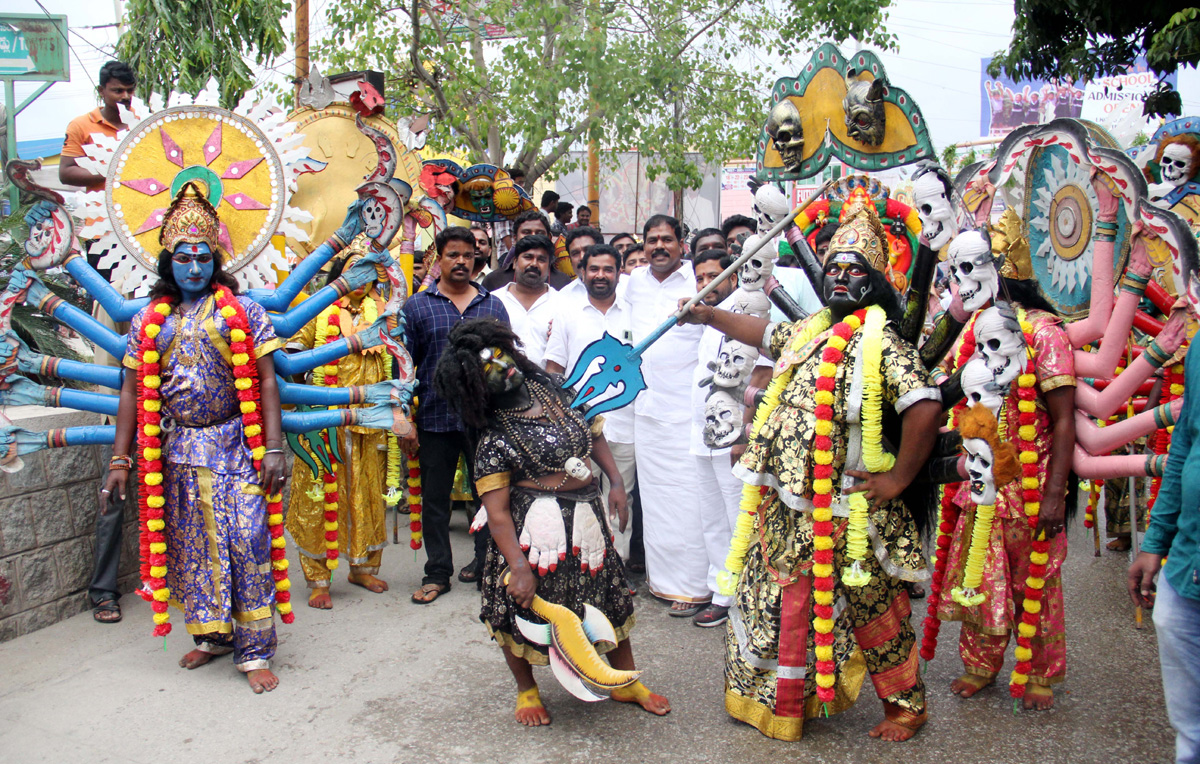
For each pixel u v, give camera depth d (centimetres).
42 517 445
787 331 363
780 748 331
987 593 356
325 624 454
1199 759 252
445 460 487
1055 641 357
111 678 391
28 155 949
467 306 504
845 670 340
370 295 497
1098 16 930
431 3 1055
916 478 333
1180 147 427
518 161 1056
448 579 497
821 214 375
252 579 382
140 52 755
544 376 348
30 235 381
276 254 415
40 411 458
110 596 459
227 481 381
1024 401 339
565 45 939
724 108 1077
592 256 514
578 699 373
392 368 512
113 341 389
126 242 393
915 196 309
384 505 512
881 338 315
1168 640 252
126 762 323
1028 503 339
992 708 362
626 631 357
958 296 313
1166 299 423
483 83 1053
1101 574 519
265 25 794
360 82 522
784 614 329
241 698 373
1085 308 385
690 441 464
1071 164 387
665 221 498
